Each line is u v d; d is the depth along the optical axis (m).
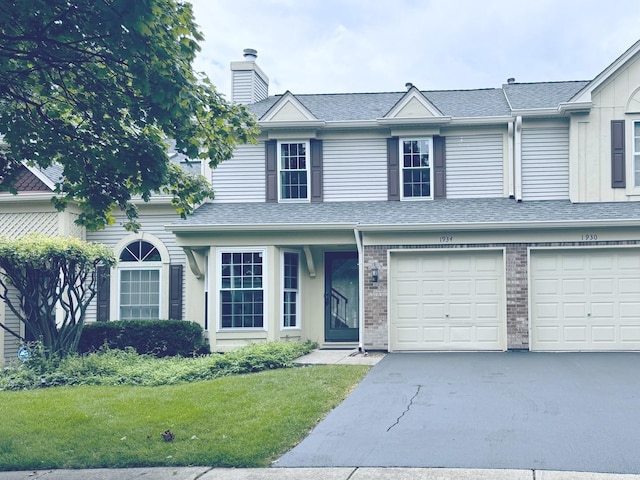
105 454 8.09
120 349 16.08
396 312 15.56
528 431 8.39
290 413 9.29
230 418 9.17
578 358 13.77
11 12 7.17
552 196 16.95
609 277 15.01
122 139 8.85
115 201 9.49
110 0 7.10
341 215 16.52
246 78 20.44
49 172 17.73
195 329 16.34
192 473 7.48
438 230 15.27
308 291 17.20
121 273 17.77
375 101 19.88
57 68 8.27
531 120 17.11
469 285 15.41
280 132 17.98
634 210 15.43
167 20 7.52
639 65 16.30
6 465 7.96
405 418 9.16
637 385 10.87
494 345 15.24
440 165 17.59
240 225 16.05
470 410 9.45
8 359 16.86
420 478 6.94
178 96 7.62
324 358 14.38
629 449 7.64
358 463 7.50
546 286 15.18
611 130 16.34
